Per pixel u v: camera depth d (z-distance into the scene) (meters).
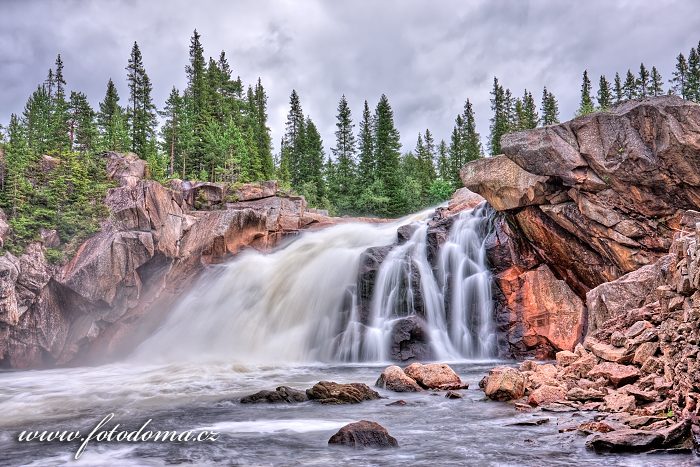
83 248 30.92
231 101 84.00
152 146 67.81
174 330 33.41
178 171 67.94
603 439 9.47
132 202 32.09
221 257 35.66
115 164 39.34
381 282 31.16
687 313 11.53
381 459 9.64
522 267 28.78
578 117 25.52
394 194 78.50
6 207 30.64
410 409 14.43
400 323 28.97
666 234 24.28
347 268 33.03
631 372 13.73
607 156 24.66
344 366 26.88
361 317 30.97
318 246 37.50
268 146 83.94
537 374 16.58
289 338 31.77
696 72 95.12
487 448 10.15
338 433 10.93
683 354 11.25
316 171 89.62
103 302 30.23
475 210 32.09
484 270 29.80
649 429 9.98
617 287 18.67
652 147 23.73
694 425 9.33
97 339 30.88
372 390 16.48
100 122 74.94
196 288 34.69
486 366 24.97
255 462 9.72
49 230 30.75
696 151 22.42
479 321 29.28
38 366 29.36
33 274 28.81
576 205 26.16
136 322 32.44
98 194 32.56
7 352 28.39
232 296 34.34
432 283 30.94
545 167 25.92
